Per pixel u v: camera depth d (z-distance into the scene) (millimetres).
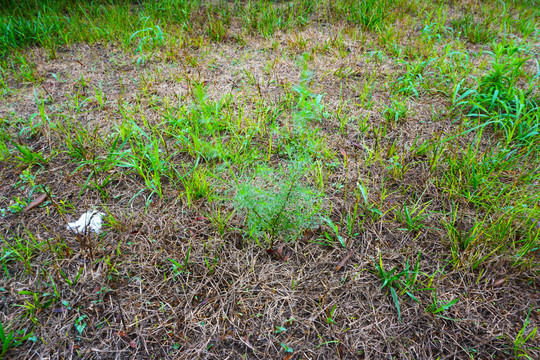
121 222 2168
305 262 2018
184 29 4371
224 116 2902
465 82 3494
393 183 2471
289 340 1701
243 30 4398
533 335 1677
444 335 1725
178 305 1811
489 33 4395
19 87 3363
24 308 1745
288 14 4777
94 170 2342
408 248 2094
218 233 2131
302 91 3031
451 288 1897
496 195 2354
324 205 2293
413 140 2834
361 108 3166
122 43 4066
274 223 2008
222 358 1630
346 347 1679
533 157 2623
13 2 4707
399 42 4160
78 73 3592
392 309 1824
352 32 4332
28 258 1909
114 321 1736
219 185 2406
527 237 2055
